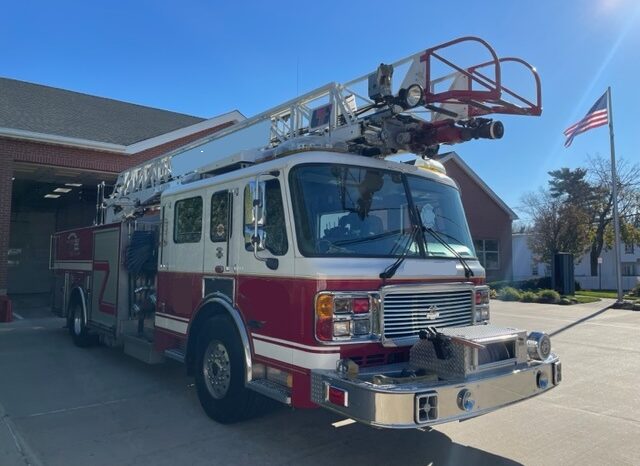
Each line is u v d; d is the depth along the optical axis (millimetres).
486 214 28938
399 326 4109
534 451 4547
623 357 8750
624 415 5559
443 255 4695
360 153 4758
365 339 3947
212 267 5191
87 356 8398
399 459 4344
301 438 4773
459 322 4586
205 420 5230
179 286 5777
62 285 9938
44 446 4523
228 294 4914
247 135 6625
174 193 6020
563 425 5227
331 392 3646
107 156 15352
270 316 4324
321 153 4398
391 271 4109
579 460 4348
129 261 7145
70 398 6012
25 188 18953
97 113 17469
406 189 4770
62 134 14562
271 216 4422
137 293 7152
